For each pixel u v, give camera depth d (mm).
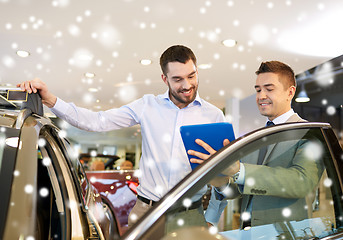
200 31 3744
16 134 1031
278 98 1537
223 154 864
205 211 822
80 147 18109
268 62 1583
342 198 1067
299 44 4070
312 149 1055
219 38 3936
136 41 4082
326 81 5398
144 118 1832
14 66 5199
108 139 16406
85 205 1285
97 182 2811
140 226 719
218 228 842
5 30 3785
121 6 3160
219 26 3598
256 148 937
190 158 1125
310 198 1011
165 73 1685
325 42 3990
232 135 1094
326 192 1049
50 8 3213
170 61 1617
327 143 1100
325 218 1035
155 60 4805
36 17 3418
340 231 1043
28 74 5664
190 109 1800
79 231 1095
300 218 979
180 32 3785
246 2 3057
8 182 898
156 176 1767
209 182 834
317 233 1005
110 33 3828
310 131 1074
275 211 949
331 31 3664
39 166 1167
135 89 6691
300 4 3070
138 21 3494
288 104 1573
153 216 740
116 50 4410
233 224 862
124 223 2588
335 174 1083
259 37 3879
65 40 4078
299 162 1022
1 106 1308
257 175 910
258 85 1587
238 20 3441
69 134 13883
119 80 5973
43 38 4016
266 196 934
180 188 792
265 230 922
